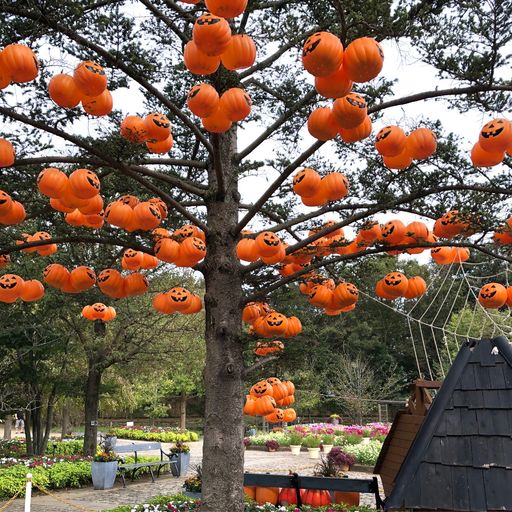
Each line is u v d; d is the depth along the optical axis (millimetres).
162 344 15219
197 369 20344
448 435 3066
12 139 4852
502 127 4004
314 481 7723
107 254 7027
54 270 5562
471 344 3354
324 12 5328
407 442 5965
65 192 4512
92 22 4684
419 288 5531
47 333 13297
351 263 6117
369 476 15469
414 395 6176
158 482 14047
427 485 2955
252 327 5840
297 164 4785
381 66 3529
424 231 5047
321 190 4648
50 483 12375
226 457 4930
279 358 5910
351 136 4152
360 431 23844
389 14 4172
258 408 6758
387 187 5336
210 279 5375
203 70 4012
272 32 5918
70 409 24734
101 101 4266
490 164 4359
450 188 4914
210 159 5879
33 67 3801
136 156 4824
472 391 3166
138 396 28203
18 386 14734
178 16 5930
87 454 14836
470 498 2879
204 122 4344
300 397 28641
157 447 15109
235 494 4883
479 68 4438
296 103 5402
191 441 28750
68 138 4547
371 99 4887
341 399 29234
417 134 4211
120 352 14078
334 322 34719
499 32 4305
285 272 6086
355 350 35406
